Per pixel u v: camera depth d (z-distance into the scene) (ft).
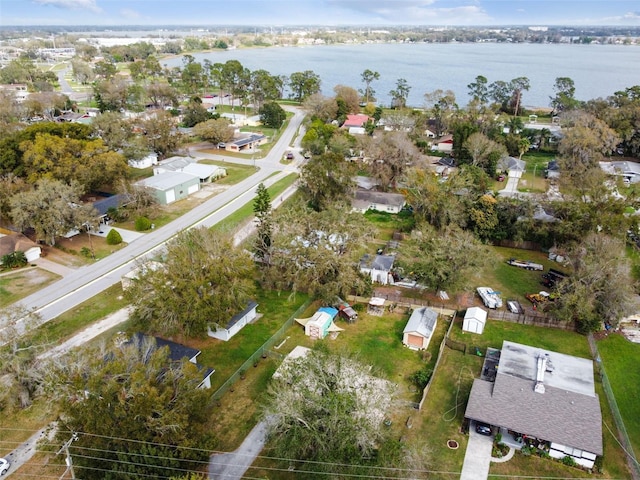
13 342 111.24
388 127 408.05
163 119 324.19
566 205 183.21
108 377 93.35
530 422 101.35
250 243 172.65
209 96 552.82
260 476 94.17
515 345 128.88
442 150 365.40
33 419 107.76
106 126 288.30
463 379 122.52
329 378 96.73
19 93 542.98
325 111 426.10
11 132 276.82
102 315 147.02
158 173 278.46
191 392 95.20
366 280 163.02
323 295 150.51
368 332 143.23
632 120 349.41
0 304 150.92
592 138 284.61
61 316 145.79
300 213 169.68
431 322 141.38
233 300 135.33
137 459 82.58
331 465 81.82
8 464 95.40
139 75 615.57
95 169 226.58
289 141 377.30
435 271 150.00
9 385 107.86
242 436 103.86
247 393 116.78
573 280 145.48
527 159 344.69
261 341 137.69
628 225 174.70
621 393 117.91
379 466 82.74
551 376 115.03
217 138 342.64
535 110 520.83
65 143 225.56
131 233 205.87
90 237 200.23
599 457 97.86
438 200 203.51
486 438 104.01
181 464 86.48
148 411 85.71
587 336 141.38
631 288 143.54
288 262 156.56
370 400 94.94
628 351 134.51
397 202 239.09
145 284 130.52
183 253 133.49
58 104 429.79
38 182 191.42
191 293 123.54
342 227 159.33
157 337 132.57
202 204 240.53
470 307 151.74
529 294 164.04
